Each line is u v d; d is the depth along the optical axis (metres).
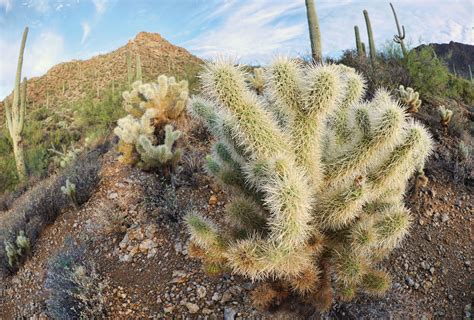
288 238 2.55
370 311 3.65
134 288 4.21
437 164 5.77
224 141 3.36
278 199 2.53
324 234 3.11
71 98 45.75
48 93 49.03
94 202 5.71
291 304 3.25
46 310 4.42
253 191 3.30
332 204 2.90
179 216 4.88
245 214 3.17
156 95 7.11
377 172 3.04
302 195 2.55
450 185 5.45
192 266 4.34
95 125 16.20
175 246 4.62
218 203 5.15
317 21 9.32
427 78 8.24
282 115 3.42
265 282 3.31
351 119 3.21
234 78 2.79
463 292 4.18
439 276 4.35
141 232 4.90
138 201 5.45
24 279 5.18
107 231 5.04
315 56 9.19
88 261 4.65
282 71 2.92
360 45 11.01
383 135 2.82
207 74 2.83
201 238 2.97
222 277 4.12
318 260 3.18
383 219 2.92
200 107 3.51
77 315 3.95
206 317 3.77
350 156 3.02
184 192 5.40
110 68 53.19
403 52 10.36
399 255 4.55
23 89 12.38
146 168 6.03
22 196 8.73
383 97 3.42
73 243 5.12
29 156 13.05
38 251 5.43
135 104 8.02
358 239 2.83
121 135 6.23
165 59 56.03
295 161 3.00
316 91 2.83
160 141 6.93
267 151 2.87
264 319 3.48
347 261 2.83
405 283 4.26
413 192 5.23
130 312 3.94
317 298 3.07
